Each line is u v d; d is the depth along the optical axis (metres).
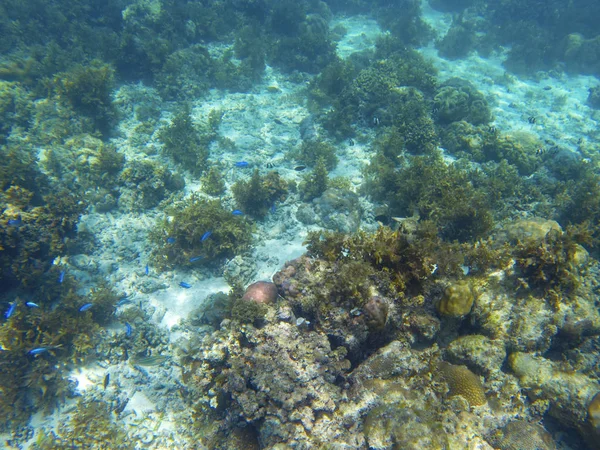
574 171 13.30
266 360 5.02
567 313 5.84
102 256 10.30
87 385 7.50
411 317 5.68
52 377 7.35
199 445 6.03
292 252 10.29
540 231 7.38
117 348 8.01
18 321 7.76
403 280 5.71
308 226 11.07
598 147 16.73
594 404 4.75
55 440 6.58
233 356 5.37
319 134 15.46
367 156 14.36
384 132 14.95
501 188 11.52
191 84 18.27
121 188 12.05
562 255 6.04
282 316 5.67
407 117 14.74
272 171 12.16
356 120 15.96
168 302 9.22
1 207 9.34
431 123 14.65
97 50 19.39
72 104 14.62
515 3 29.42
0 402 6.86
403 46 22.59
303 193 12.09
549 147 14.98
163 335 8.34
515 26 27.75
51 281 8.96
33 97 15.34
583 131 18.25
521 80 23.53
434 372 5.02
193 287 9.57
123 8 22.84
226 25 23.39
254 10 23.98
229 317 7.00
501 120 18.48
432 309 5.76
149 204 11.96
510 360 5.57
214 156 14.34
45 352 7.62
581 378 5.17
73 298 8.42
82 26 20.56
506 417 4.73
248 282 9.36
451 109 15.18
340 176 13.02
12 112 14.20
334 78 17.95
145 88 18.42
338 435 4.38
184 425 6.82
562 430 5.18
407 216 10.26
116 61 18.28
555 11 27.94
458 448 3.90
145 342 8.07
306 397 4.62
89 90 14.83
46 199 10.26
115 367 7.81
